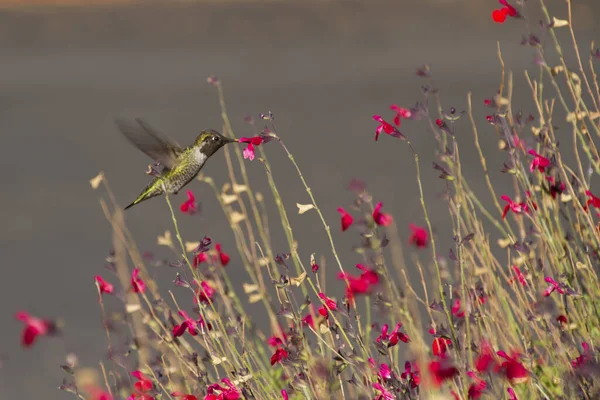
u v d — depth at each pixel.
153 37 101.50
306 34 100.75
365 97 49.56
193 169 7.53
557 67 7.36
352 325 6.30
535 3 93.56
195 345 8.33
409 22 102.38
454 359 5.93
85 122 43.09
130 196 25.75
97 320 14.07
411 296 7.18
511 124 7.19
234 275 15.93
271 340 6.70
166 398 7.12
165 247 19.28
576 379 6.19
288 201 24.28
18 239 20.83
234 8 109.00
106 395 6.33
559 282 6.66
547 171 7.34
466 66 66.06
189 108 48.06
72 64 82.62
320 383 6.17
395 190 24.70
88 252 19.28
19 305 15.48
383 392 6.08
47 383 11.45
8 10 108.56
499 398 5.70
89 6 111.44
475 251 7.46
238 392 6.46
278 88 56.84
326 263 16.80
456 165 7.33
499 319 7.24
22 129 41.25
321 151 32.75
